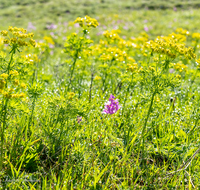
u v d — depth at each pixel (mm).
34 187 2869
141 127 3855
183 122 4355
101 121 4059
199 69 6016
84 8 31203
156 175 3227
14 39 2805
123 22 24344
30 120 3555
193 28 21000
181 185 3072
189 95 5711
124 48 8977
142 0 34906
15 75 2889
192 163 3254
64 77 6305
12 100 2873
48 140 3371
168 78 3465
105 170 3006
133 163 3361
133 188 2934
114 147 3549
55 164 3207
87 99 4645
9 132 3508
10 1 35062
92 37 18625
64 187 2715
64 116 3363
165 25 22750
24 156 3150
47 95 4520
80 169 3141
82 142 3541
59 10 30469
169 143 3762
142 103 4094
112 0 35844
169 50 3389
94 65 8289
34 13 29469
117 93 5242
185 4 32000
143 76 3611
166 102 5055
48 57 11672
